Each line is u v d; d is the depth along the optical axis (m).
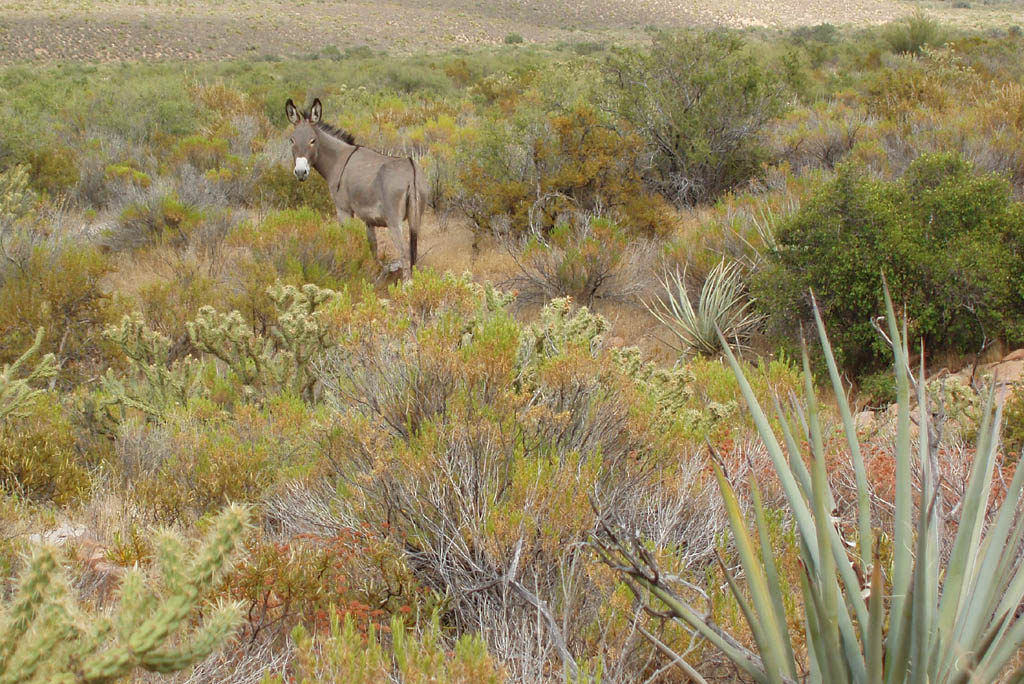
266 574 3.54
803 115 17.19
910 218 8.41
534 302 10.53
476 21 104.50
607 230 10.69
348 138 11.34
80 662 2.04
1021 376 6.43
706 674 3.03
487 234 12.12
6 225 10.59
